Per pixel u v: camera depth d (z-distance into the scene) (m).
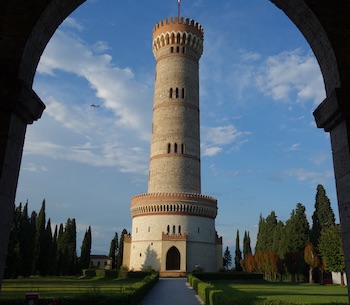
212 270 82.62
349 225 9.40
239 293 26.12
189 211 81.62
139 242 82.25
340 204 9.93
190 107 88.88
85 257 114.56
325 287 59.69
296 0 10.66
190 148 86.00
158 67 93.44
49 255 93.62
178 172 83.50
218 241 87.81
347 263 9.49
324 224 93.00
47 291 42.75
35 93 10.27
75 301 23.06
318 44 10.85
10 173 9.59
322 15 10.16
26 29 9.85
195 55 94.75
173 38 92.31
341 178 9.88
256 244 123.75
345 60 9.88
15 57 9.70
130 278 75.12
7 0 10.02
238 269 128.88
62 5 10.77
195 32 93.62
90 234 118.06
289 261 83.12
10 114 9.49
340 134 9.95
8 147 9.38
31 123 10.78
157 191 83.38
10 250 75.56
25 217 82.38
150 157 87.62
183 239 78.62
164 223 80.38
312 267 77.19
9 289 45.16
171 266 84.56
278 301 20.36
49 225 96.00
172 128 85.94
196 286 44.44
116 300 24.25
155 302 34.41
